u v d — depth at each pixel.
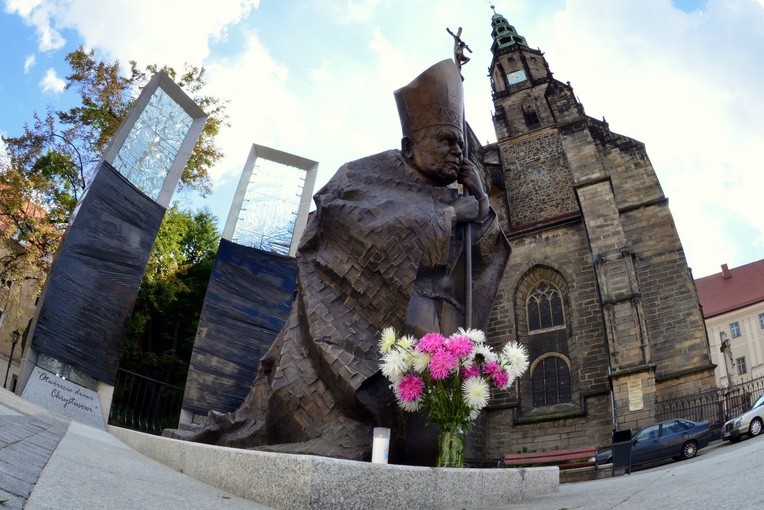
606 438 26.23
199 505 3.93
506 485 6.54
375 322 7.90
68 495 3.17
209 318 16.06
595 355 28.39
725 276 70.25
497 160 40.59
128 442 9.68
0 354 31.33
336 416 7.39
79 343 13.24
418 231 8.39
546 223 32.19
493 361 6.57
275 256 17.78
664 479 7.13
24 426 5.95
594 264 29.39
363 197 8.74
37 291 26.17
